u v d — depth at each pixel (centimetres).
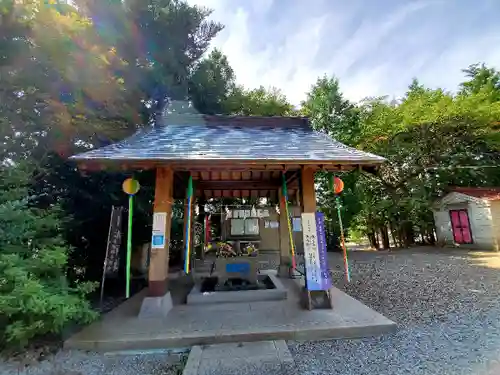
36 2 448
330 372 286
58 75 515
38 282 335
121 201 709
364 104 1582
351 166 486
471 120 1231
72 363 322
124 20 817
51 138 601
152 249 470
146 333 378
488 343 341
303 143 556
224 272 599
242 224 1370
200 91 1124
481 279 704
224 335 368
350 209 1531
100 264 695
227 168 491
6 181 408
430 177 1516
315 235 489
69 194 650
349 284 703
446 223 1466
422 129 1335
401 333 385
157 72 908
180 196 770
